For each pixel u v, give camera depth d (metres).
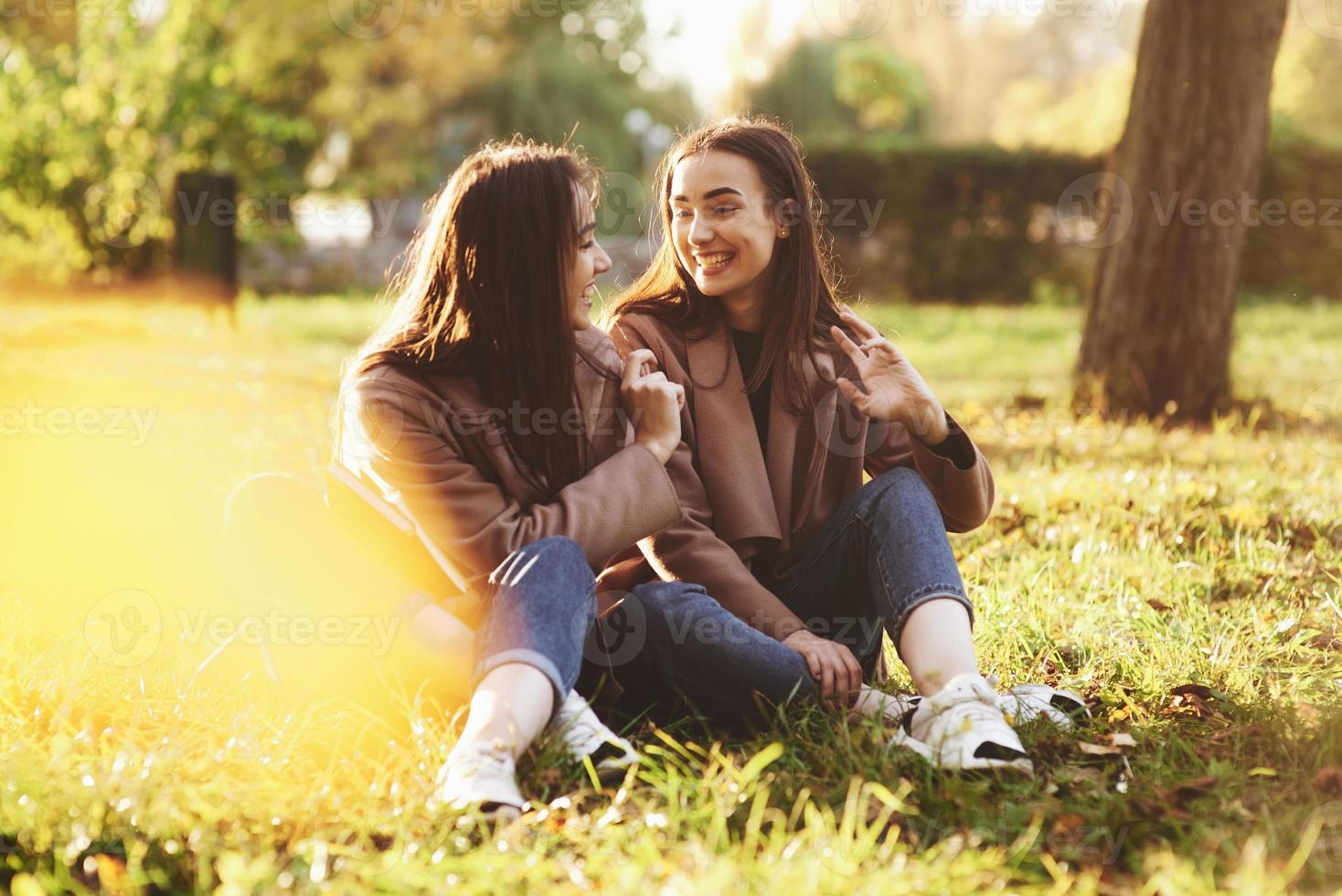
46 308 11.09
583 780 2.06
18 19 14.86
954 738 2.09
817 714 2.30
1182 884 1.70
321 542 2.32
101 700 2.44
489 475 2.39
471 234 2.34
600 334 2.54
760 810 1.89
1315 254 14.57
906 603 2.26
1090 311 6.90
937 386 7.91
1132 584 3.45
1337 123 21.22
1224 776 2.09
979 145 15.16
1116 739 2.26
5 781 2.00
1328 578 3.44
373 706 2.33
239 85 13.45
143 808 1.92
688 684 2.32
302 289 15.43
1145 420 6.45
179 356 7.77
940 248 15.12
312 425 5.29
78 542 3.59
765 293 2.61
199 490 4.11
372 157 20.39
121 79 12.43
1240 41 6.49
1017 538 3.92
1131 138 6.73
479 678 2.05
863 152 15.16
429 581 2.29
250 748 2.19
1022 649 2.93
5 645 2.70
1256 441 5.79
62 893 1.78
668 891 1.66
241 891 1.68
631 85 25.09
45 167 12.30
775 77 22.38
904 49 25.50
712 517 2.53
